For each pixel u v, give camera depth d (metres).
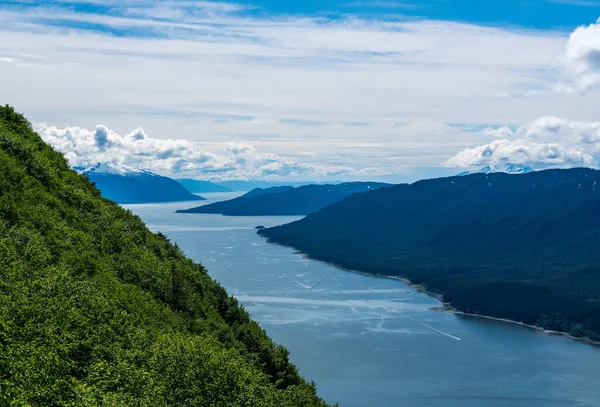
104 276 58.31
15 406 29.69
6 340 35.12
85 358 40.94
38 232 56.12
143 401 36.78
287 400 57.12
